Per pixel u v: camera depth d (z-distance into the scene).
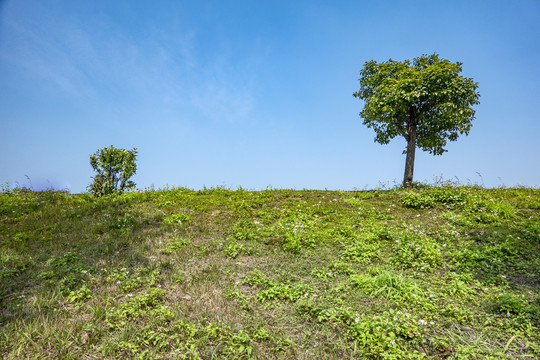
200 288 5.77
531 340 4.25
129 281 5.90
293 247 7.56
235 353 4.07
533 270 6.05
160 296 5.41
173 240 8.13
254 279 6.07
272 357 4.07
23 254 7.25
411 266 6.68
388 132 17.58
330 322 4.79
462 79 14.03
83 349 4.12
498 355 3.99
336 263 6.76
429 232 8.40
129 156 14.50
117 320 4.69
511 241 7.28
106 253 7.35
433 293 5.47
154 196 12.51
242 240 8.30
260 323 4.70
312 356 4.12
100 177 13.80
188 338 4.30
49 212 10.38
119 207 11.03
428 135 16.86
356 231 8.77
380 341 4.28
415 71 15.01
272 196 12.77
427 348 4.21
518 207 9.88
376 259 7.05
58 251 7.46
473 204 9.90
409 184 15.91
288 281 6.04
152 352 4.02
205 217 10.08
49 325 4.55
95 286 5.80
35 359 3.87
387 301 5.36
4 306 5.18
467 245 7.39
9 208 10.73
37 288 5.70
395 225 9.13
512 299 4.98
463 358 3.92
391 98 14.83
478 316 4.85
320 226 9.22
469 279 5.89
